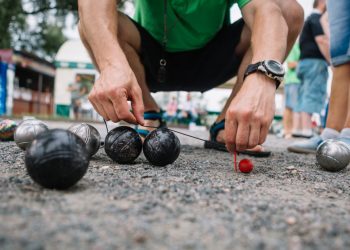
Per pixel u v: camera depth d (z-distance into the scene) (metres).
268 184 0.57
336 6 1.01
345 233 0.34
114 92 0.59
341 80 1.05
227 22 1.05
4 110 4.02
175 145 0.64
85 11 0.66
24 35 6.54
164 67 0.98
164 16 0.93
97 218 0.35
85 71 4.53
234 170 0.68
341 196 0.53
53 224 0.32
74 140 0.44
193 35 0.99
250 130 0.58
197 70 1.09
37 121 0.78
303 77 2.01
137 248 0.29
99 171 0.58
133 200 0.42
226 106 1.00
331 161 0.73
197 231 0.33
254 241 0.31
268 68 0.60
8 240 0.28
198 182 0.54
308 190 0.55
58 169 0.42
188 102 4.71
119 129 0.66
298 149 1.14
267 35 0.66
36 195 0.42
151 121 1.00
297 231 0.34
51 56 7.09
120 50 0.64
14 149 0.79
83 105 4.56
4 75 3.99
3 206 0.37
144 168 0.62
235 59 1.06
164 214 0.37
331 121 1.09
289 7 0.91
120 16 0.91
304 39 1.94
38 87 5.71
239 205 0.42
